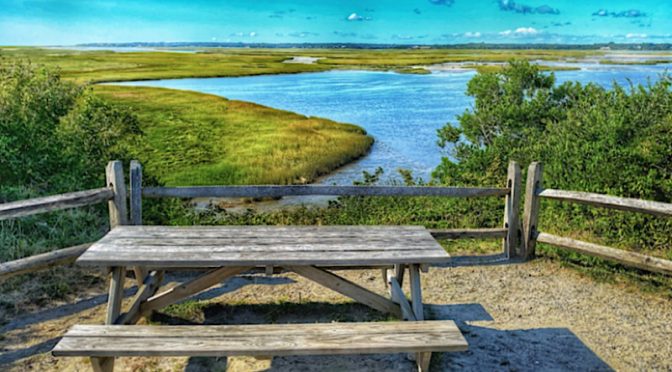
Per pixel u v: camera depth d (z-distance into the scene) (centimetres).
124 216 417
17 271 354
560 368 299
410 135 2472
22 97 737
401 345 244
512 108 1378
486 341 330
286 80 6681
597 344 327
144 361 301
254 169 1593
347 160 1880
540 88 1593
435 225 619
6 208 337
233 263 278
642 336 338
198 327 257
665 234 500
